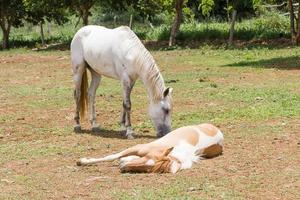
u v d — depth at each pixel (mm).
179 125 10570
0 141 9867
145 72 9180
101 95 14391
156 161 7277
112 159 7566
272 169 7469
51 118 11820
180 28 32969
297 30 26859
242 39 29969
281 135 9422
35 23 34750
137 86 15672
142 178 7121
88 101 10555
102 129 10680
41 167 7922
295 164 7703
